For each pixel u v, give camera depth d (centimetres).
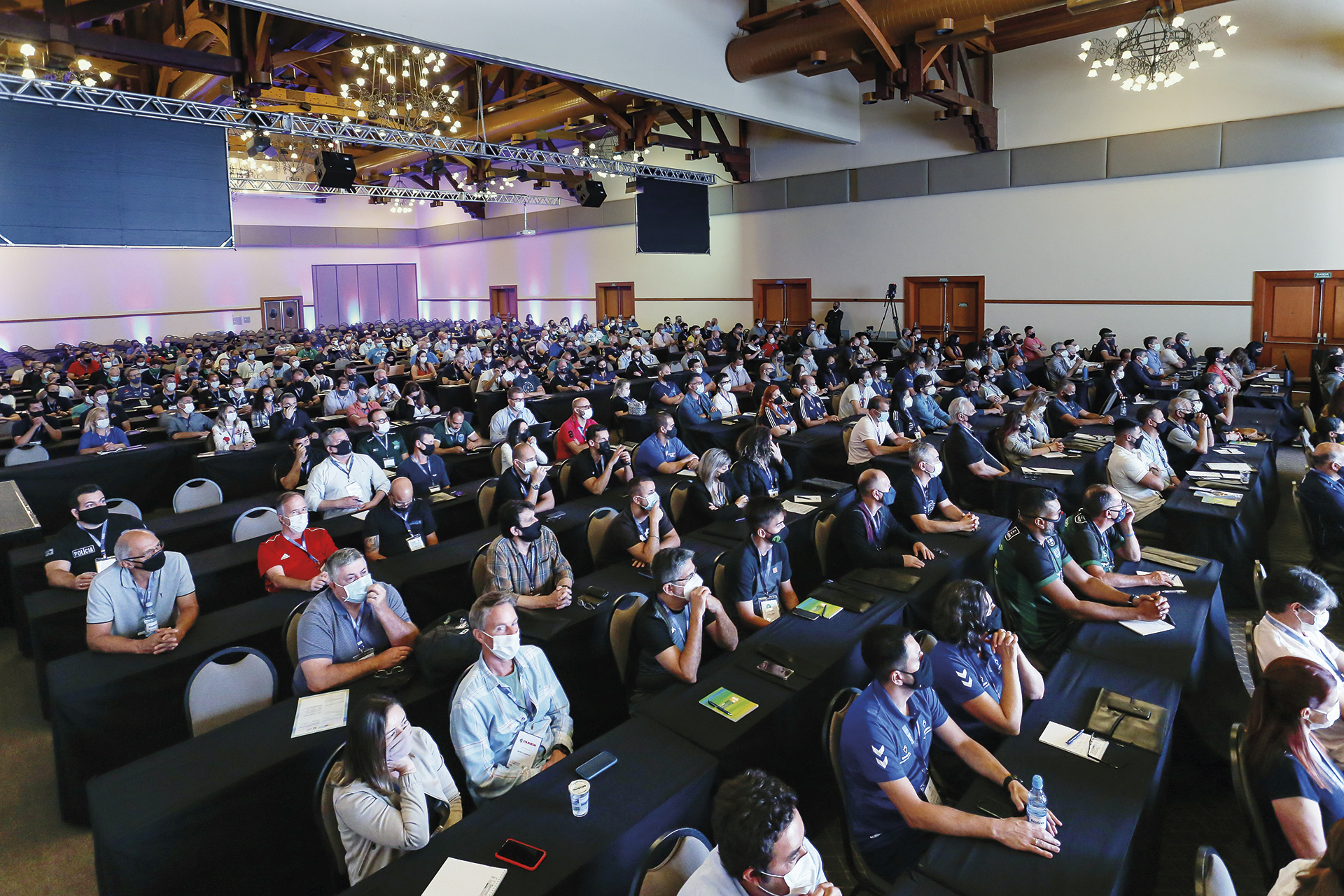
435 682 360
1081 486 733
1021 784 271
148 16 1394
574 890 243
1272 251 1413
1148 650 364
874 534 517
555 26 1090
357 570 368
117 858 268
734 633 408
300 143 2195
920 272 1864
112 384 1538
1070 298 1653
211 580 520
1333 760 321
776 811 206
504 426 967
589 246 2739
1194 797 382
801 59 1338
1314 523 579
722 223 2262
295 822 313
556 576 471
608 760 294
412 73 1584
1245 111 1408
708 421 1008
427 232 3384
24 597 524
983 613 324
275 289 3048
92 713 375
